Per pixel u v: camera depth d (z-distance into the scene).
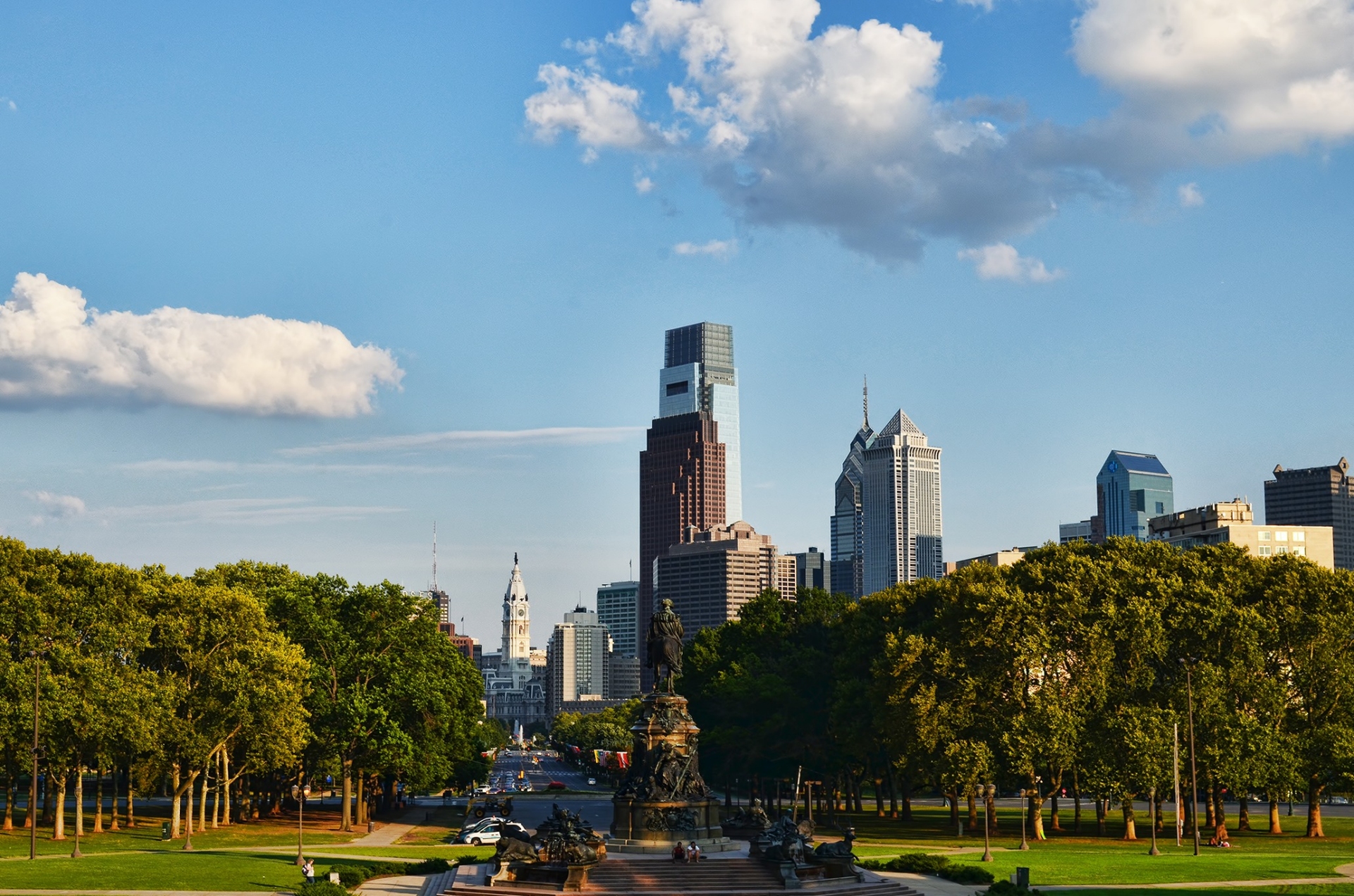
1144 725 131.75
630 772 112.75
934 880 101.44
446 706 160.38
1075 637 141.75
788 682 176.12
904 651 144.62
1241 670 136.50
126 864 104.25
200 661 134.38
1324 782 138.38
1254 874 99.69
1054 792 137.50
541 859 95.62
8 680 114.50
